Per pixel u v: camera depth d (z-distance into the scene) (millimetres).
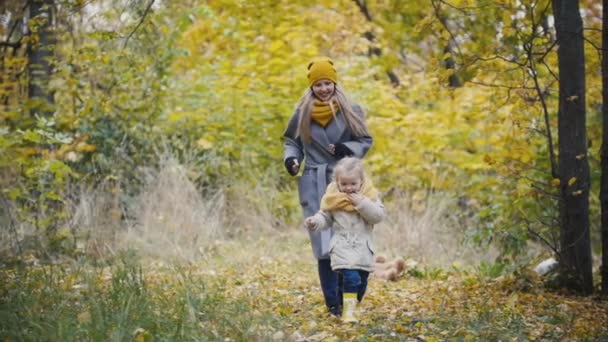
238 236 11188
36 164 9812
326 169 6500
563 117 7461
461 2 7785
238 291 7148
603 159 7414
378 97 13258
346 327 5680
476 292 7344
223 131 12727
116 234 9570
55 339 4500
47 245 8852
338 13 14445
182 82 13320
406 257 10102
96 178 11000
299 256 10148
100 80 11586
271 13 13570
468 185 12156
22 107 11195
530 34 7723
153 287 6320
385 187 12594
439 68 7840
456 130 12914
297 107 6688
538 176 9742
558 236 8469
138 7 9977
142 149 11852
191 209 10531
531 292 7406
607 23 7270
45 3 10719
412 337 5461
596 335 5605
